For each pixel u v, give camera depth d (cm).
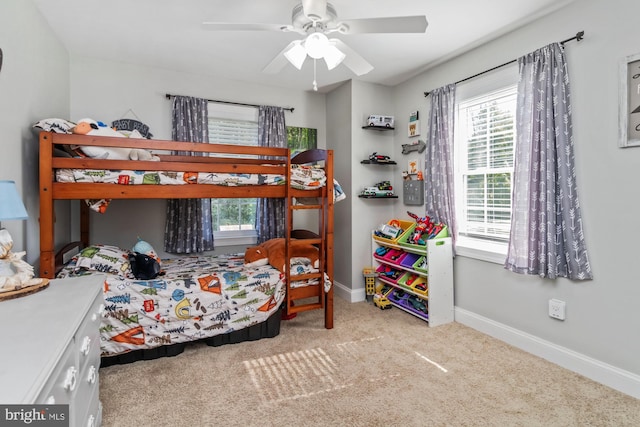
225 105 359
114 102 314
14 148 192
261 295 258
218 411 179
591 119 207
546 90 222
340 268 392
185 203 332
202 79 350
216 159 312
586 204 211
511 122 264
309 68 331
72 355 111
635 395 190
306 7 167
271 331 270
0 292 132
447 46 281
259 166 259
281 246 288
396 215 383
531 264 232
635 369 191
